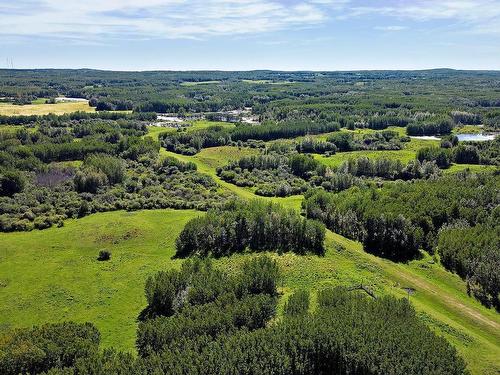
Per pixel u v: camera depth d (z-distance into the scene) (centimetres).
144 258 9412
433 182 12888
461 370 5281
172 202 12400
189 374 5084
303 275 8125
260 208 10062
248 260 8225
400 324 5881
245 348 5488
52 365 5625
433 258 9656
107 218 11444
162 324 6200
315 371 5444
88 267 9119
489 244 8956
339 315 6016
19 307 7856
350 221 10656
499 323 7362
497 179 12656
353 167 16212
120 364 5338
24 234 10662
